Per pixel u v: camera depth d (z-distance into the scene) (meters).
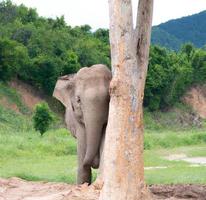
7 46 48.25
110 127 8.56
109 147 8.54
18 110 46.22
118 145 8.47
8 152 23.41
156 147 31.81
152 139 33.19
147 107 57.22
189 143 34.75
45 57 49.59
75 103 10.90
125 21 8.52
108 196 8.48
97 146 10.41
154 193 11.17
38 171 17.17
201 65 64.44
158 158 24.44
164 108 59.00
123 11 8.51
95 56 54.28
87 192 9.78
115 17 8.55
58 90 11.48
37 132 35.31
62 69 50.06
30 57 51.94
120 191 8.43
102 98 10.33
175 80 59.09
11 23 55.94
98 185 9.89
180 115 58.91
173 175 16.30
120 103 8.50
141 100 8.64
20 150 24.28
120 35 8.52
